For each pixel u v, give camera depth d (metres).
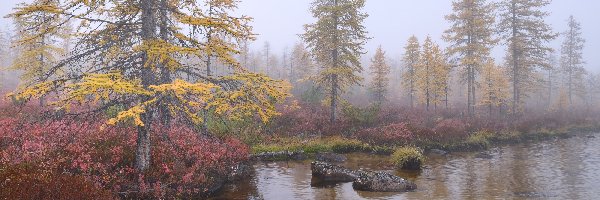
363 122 28.42
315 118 28.88
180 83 9.48
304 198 13.95
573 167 20.44
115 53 11.22
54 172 9.78
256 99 11.27
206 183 13.73
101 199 8.96
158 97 10.21
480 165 20.89
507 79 42.72
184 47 10.54
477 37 39.16
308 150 22.75
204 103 10.57
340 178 16.67
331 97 29.03
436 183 16.61
